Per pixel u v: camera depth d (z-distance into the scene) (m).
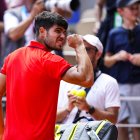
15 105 11.70
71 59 22.56
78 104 14.92
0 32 22.11
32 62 11.70
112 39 20.61
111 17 21.77
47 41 12.00
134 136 20.36
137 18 20.67
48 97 11.61
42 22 12.02
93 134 12.81
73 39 12.03
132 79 20.36
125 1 20.48
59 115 15.28
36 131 11.50
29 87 11.59
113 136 13.06
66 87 15.74
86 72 11.52
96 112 15.16
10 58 12.18
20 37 20.83
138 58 19.95
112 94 15.70
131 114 20.20
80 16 28.77
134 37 20.48
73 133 13.04
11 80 11.95
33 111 11.56
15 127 11.62
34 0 21.03
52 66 11.52
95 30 23.69
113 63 20.30
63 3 19.09
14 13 21.19
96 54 15.81
